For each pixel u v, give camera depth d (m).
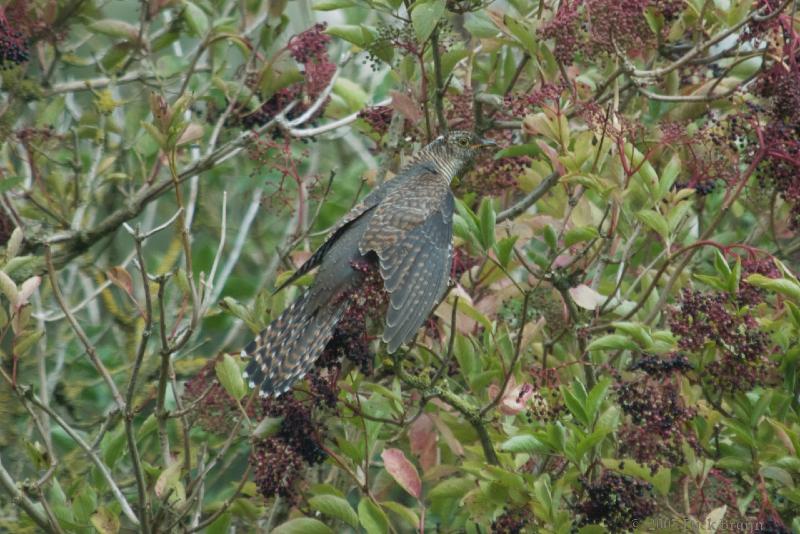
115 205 15.60
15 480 13.41
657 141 11.33
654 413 9.77
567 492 10.77
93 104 14.26
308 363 9.93
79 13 13.88
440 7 10.88
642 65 13.20
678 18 12.42
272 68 13.27
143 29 13.99
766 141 10.95
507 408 10.21
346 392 10.66
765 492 10.00
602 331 11.57
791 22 11.20
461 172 11.84
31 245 12.90
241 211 16.41
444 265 10.48
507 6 13.55
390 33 11.53
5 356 13.91
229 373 10.17
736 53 11.63
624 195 10.85
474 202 12.93
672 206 11.14
